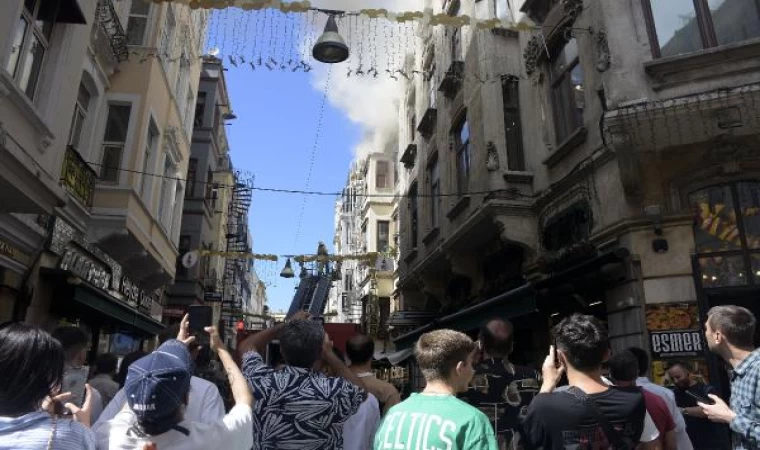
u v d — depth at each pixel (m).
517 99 12.11
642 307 7.21
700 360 6.69
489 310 10.29
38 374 1.96
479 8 13.12
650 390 3.62
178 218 17.39
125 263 13.20
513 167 11.64
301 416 2.74
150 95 12.55
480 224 11.37
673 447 3.25
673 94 7.11
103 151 11.92
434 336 2.65
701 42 7.36
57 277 9.22
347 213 51.81
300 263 19.39
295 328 3.04
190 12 15.69
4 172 6.12
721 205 7.19
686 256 7.12
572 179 9.17
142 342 15.99
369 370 4.24
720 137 7.02
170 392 2.07
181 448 2.07
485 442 2.27
